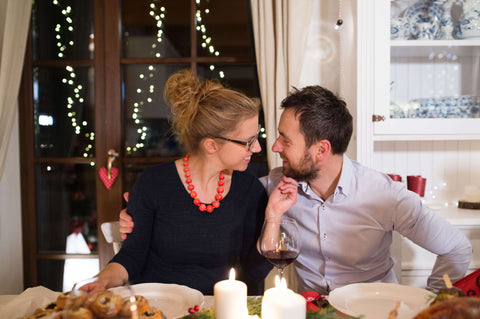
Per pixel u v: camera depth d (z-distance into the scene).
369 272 1.43
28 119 2.46
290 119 1.32
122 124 2.44
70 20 2.46
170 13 2.41
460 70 1.99
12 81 2.22
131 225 1.32
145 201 1.34
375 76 1.94
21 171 2.48
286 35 2.07
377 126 1.96
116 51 2.39
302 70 2.21
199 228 1.32
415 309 0.96
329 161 1.36
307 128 1.29
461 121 1.97
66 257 2.51
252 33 2.38
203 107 1.27
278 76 2.07
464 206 2.12
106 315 0.68
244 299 0.79
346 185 1.36
